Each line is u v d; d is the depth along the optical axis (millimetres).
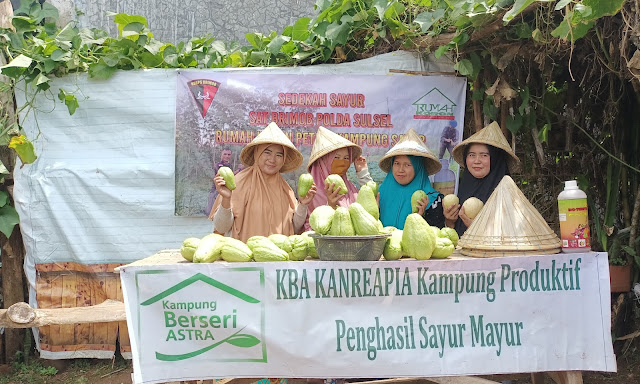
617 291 4758
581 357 2836
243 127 4977
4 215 4980
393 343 2803
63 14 6148
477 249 2977
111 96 5039
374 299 2803
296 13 7160
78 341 5102
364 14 4723
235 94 4957
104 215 5043
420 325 2814
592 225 5102
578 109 5016
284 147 4004
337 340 2789
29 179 5055
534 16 3934
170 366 2811
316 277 2783
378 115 4938
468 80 4941
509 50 4293
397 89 4930
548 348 2832
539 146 4863
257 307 2795
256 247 2908
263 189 3967
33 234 5066
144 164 5027
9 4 5266
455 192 4934
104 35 5293
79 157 5062
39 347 5125
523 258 2826
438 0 4586
